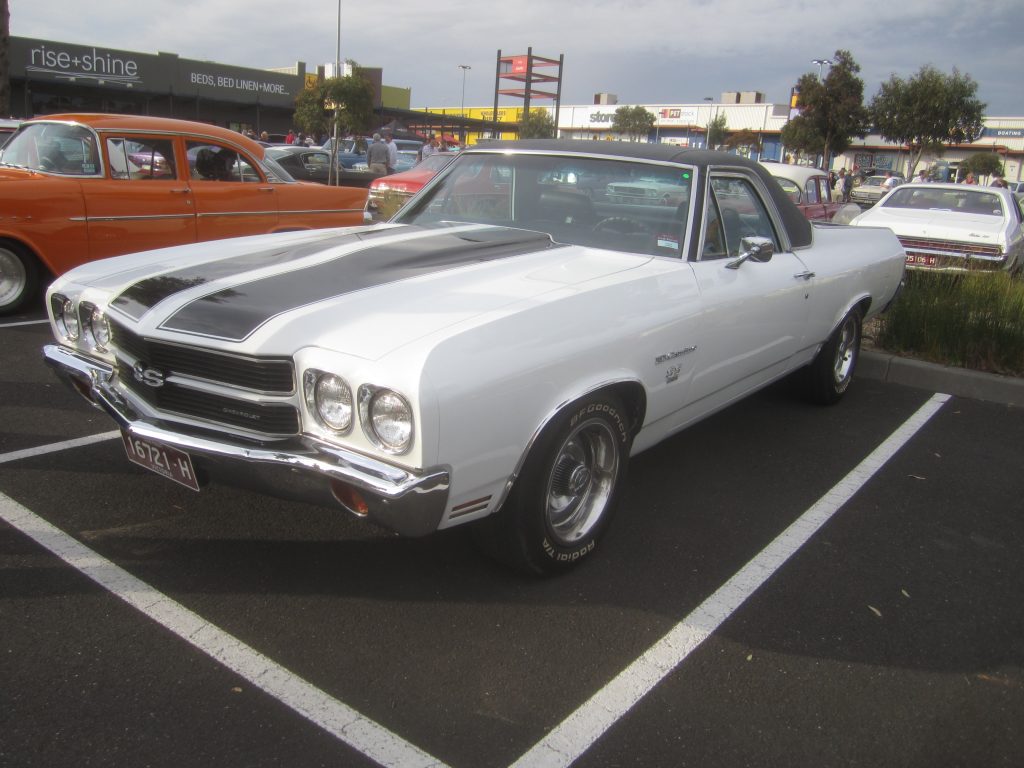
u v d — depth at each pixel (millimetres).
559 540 2900
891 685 2512
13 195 6062
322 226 8086
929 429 5004
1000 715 2406
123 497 3406
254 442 2492
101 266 3318
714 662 2566
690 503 3742
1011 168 58438
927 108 30469
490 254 3266
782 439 4672
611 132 59406
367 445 2338
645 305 3076
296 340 2449
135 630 2539
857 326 5324
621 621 2756
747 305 3707
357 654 2490
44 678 2289
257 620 2633
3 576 2779
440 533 3266
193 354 2576
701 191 3602
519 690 2375
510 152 4066
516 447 2562
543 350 2594
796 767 2148
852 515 3719
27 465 3650
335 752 2092
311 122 26953
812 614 2879
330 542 3148
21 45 30688
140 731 2119
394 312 2564
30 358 5297
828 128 33000
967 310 6262
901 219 9742
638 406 3141
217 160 7242
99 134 6512
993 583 3176
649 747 2184
